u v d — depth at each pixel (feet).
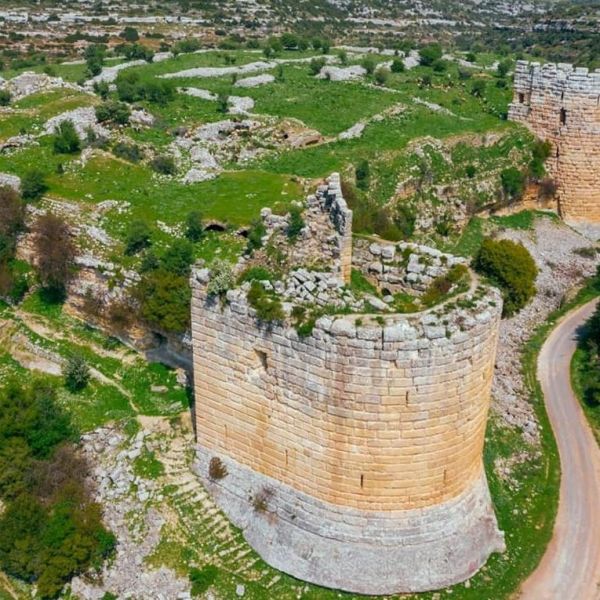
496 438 122.72
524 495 112.78
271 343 87.66
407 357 80.33
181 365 126.82
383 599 89.35
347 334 80.79
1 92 205.67
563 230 217.56
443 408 83.41
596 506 111.75
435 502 88.63
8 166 167.94
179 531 98.68
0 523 99.55
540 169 221.87
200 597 92.48
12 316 141.90
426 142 212.23
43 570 95.50
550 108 224.12
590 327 161.07
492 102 266.36
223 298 91.25
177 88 255.09
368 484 86.84
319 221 103.86
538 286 182.29
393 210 187.32
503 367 146.92
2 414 110.73
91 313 135.23
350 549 89.35
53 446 110.01
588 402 138.00
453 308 85.05
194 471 103.76
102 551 97.66
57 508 100.78
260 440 94.17
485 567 95.55
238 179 175.94
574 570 99.30
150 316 122.62
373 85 274.98
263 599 91.09
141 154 183.83
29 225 147.54
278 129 216.33
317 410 86.07
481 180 211.41
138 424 114.42
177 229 145.79
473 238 198.80
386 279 100.01
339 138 213.25
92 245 139.64
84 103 203.92
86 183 163.84
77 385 124.67
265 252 102.73
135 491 104.17
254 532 96.27
